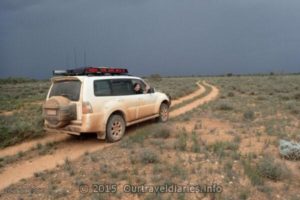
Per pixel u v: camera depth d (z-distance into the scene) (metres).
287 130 8.86
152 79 62.91
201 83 52.16
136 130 9.60
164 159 6.12
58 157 6.99
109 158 6.49
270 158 5.83
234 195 4.39
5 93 28.09
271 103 15.76
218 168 5.50
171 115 12.89
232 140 7.64
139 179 5.06
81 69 7.93
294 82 37.59
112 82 8.40
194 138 7.63
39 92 29.58
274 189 4.60
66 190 4.83
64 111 7.27
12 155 7.29
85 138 8.74
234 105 14.72
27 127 9.05
